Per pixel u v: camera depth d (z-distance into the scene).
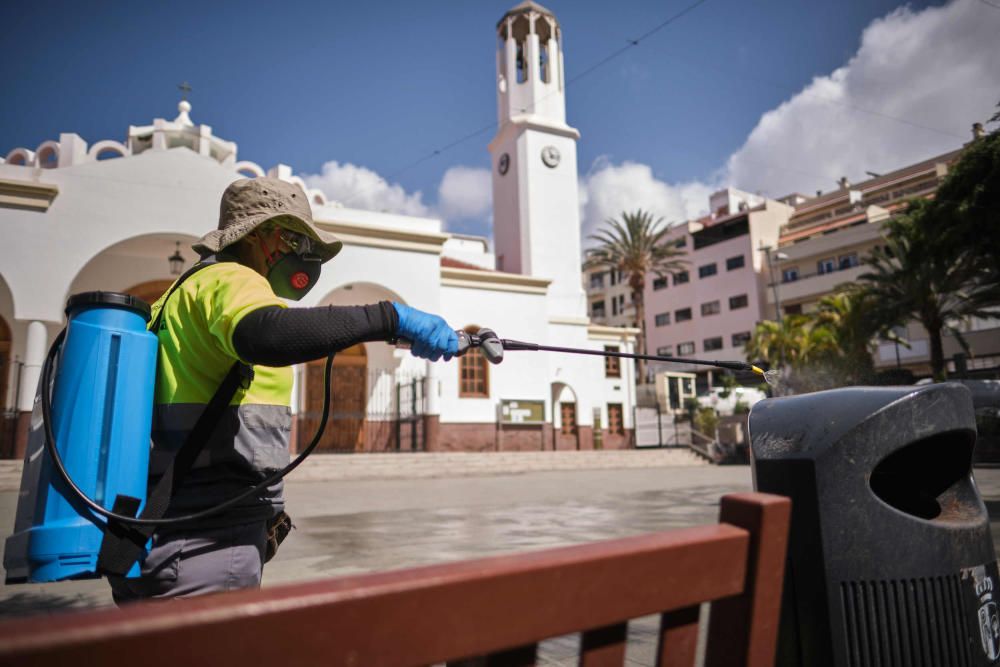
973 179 15.64
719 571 0.82
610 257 43.19
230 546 1.41
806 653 1.35
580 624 0.70
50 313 14.95
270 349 1.21
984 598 1.50
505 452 20.86
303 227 1.59
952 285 23.78
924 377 37.38
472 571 0.65
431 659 0.61
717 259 50.91
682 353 52.78
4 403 16.08
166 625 0.49
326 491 12.17
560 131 29.38
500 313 22.89
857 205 48.47
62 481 1.19
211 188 17.12
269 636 0.54
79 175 15.70
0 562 4.93
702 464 24.39
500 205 29.78
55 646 0.45
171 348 1.41
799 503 1.38
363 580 0.60
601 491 11.45
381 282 19.61
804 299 45.94
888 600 1.36
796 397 1.59
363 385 20.39
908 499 1.67
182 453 1.37
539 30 31.36
